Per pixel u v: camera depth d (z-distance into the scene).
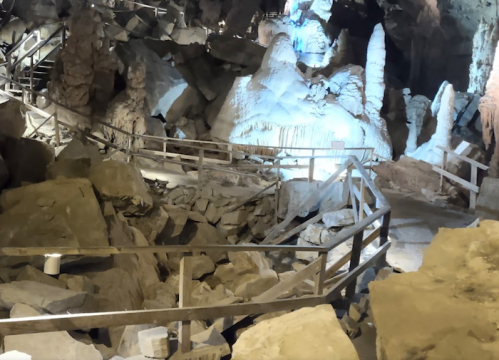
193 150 11.02
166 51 13.10
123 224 5.56
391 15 20.22
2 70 11.80
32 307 3.22
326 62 15.83
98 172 5.74
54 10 14.61
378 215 4.79
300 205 7.09
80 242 4.57
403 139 14.10
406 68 21.69
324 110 11.16
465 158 9.14
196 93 12.77
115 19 16.05
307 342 1.85
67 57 9.51
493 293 1.97
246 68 13.55
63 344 2.88
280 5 20.59
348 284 4.52
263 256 6.29
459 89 19.62
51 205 4.64
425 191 9.59
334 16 21.84
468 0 16.78
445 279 2.16
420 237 6.55
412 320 1.81
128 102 9.59
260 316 4.09
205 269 5.80
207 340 3.34
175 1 19.70
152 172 8.48
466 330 1.73
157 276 5.32
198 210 7.26
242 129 10.83
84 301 3.66
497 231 2.58
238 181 8.73
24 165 5.64
